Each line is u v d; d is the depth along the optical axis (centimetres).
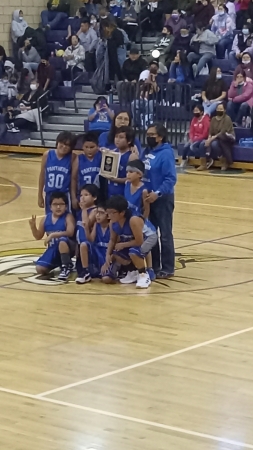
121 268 750
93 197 743
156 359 546
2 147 1734
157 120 1574
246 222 1028
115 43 1700
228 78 1594
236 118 1524
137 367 530
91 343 579
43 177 783
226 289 727
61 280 754
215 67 1529
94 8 1867
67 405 465
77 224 761
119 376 513
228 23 1666
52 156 771
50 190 770
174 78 1611
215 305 678
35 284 742
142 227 724
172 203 749
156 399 475
